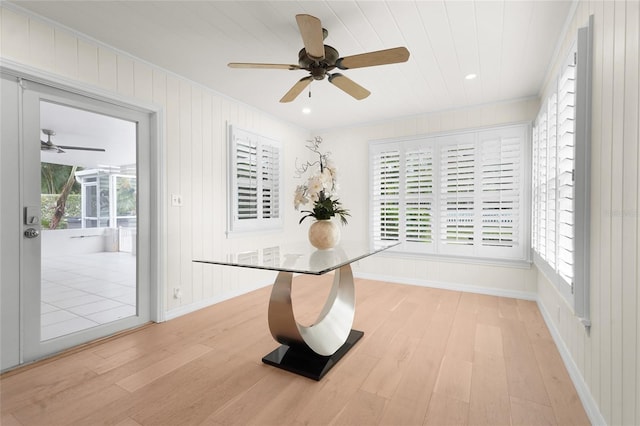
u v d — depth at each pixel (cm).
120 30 219
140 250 272
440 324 277
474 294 371
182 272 300
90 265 285
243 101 365
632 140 113
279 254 210
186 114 303
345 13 199
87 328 240
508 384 181
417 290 389
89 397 169
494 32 219
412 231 415
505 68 275
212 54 254
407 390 176
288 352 217
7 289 197
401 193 420
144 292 276
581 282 163
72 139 235
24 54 196
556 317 239
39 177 212
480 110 372
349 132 468
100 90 234
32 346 207
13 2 187
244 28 217
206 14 201
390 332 259
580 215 164
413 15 201
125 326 261
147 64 267
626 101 118
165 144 283
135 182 271
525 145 344
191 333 257
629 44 116
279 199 430
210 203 330
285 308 201
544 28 213
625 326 118
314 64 201
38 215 212
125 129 268
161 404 163
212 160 331
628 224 116
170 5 192
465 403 164
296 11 197
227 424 148
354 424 148
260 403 165
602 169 143
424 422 149
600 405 142
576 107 164
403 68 276
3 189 195
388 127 437
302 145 484
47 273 242
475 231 373
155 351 225
